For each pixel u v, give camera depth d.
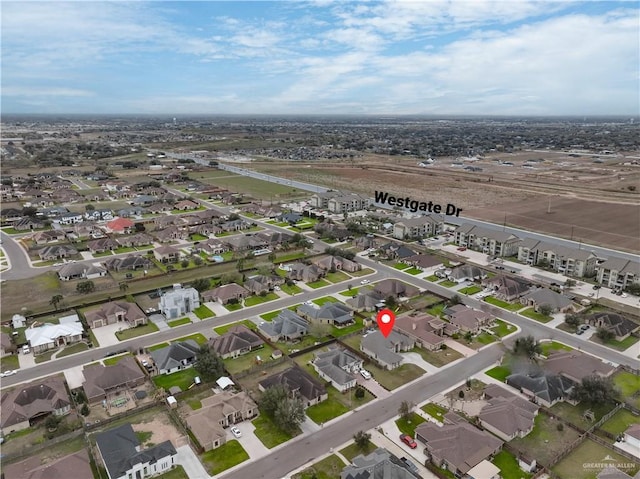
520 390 80.00
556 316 109.19
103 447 63.28
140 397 78.31
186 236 173.62
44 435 69.56
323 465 63.19
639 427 67.88
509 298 117.00
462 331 101.25
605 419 72.56
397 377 84.81
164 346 95.12
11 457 64.50
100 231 176.88
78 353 92.50
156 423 72.31
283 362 90.25
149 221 196.00
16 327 101.88
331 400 78.12
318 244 166.12
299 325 100.12
